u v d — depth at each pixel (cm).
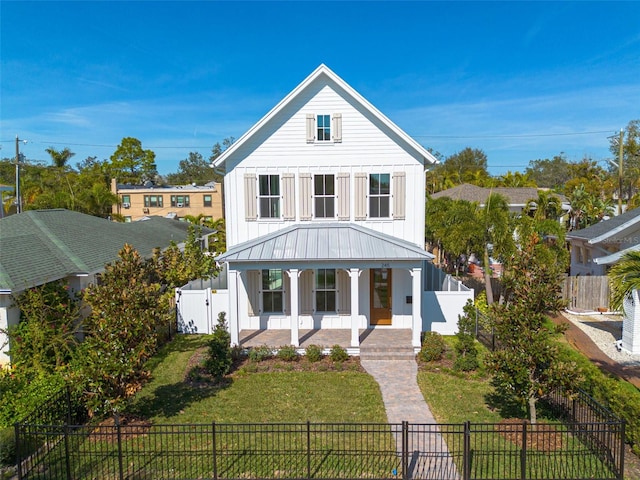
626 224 2064
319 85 1880
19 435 922
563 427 1113
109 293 1100
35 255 1731
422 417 1199
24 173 6556
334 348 1628
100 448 1042
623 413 1004
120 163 9444
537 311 1073
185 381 1461
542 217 3803
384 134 1884
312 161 1905
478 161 11131
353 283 1680
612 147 6334
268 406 1273
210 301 1991
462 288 1984
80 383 1054
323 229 1883
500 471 938
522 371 1038
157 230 3388
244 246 1761
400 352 1677
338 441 986
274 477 920
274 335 1864
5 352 1428
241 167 1914
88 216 2844
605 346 1773
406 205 1905
